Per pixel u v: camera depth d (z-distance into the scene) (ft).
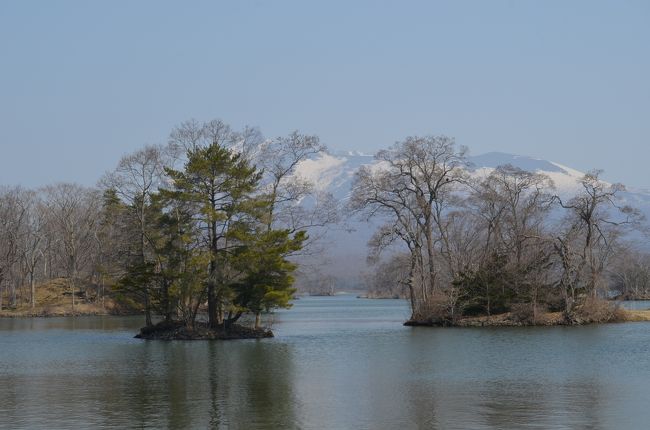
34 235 554.05
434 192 370.73
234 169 289.94
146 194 312.50
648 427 136.46
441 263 409.90
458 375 198.18
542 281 363.76
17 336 331.77
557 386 179.11
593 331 323.16
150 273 299.79
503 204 388.98
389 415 147.64
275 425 139.85
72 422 142.82
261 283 293.23
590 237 372.79
